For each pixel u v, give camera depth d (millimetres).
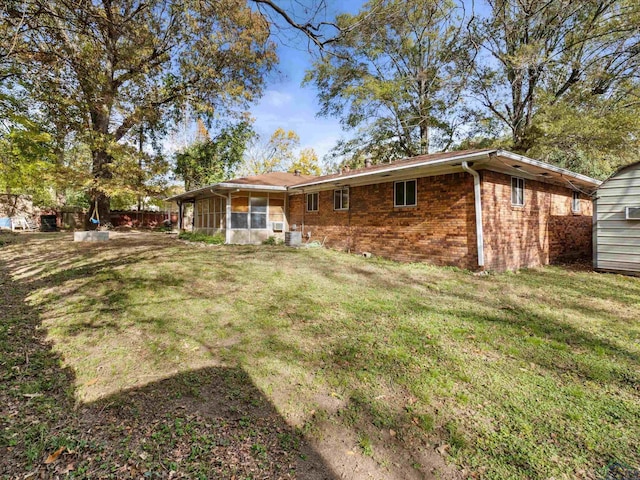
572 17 13836
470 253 7879
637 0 12031
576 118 12016
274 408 2617
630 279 7398
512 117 16516
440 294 5922
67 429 2309
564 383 2951
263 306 5203
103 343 3861
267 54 12883
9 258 9289
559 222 10852
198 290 6117
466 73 12531
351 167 23281
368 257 10297
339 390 2857
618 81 13391
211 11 7004
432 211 8719
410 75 20016
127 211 26297
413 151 21562
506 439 2240
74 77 6742
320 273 7590
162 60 13617
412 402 2672
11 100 8648
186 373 3170
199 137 26562
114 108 11492
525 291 6184
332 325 4379
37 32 5227
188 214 28172
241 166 33312
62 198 26188
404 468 2014
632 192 7871
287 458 2082
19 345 3762
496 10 8727
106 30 5656
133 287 6238
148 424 2395
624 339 3945
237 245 13414
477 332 4109
